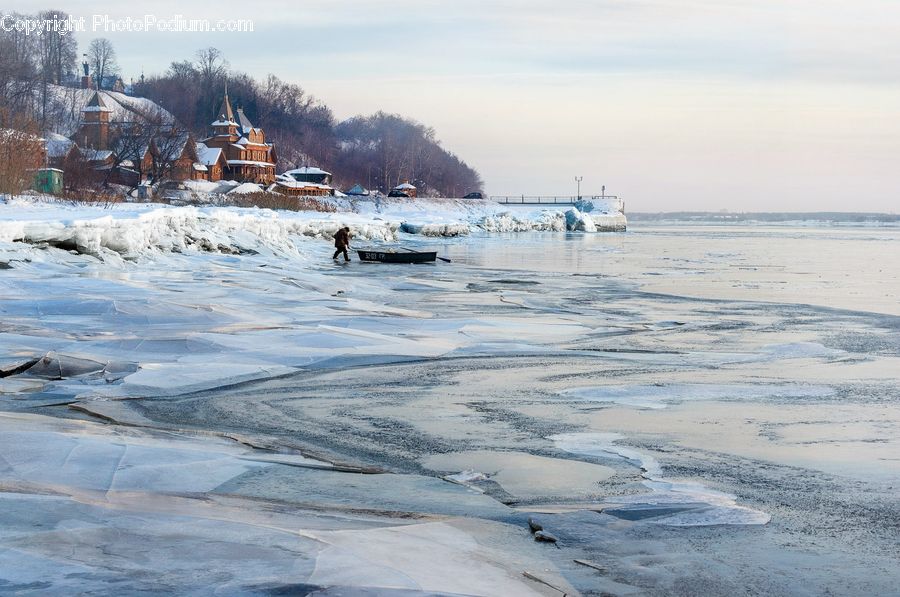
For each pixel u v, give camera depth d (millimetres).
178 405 13523
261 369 16172
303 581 6152
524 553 7527
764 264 56156
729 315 27297
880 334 23094
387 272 43531
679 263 56281
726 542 7996
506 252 68312
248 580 6133
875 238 119500
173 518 7441
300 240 59469
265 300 25578
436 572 6629
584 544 7844
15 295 23250
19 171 54875
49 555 6430
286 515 7934
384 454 11109
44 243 31312
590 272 46969
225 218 47500
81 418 12461
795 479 10086
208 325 20453
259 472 9625
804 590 6984
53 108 153125
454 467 10539
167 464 9523
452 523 8141
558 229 137250
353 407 13656
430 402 14086
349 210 136875
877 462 10852
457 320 23328
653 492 9516
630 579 7094
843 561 7590
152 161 115625
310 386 15125
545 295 33031
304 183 150625
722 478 10125
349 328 21172
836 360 18797
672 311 28297
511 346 19750
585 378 16250
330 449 11289
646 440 11852
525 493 9492
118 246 34250
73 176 94562
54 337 18266
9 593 5773
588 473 10297
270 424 12570
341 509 8344
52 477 8742
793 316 27125
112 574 6145
